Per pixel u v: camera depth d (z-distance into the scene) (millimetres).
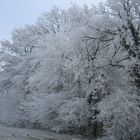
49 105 26250
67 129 25125
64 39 25734
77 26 23547
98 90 21172
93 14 22031
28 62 36719
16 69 37719
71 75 23922
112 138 18203
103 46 21219
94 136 22016
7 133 20672
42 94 26984
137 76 19234
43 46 28781
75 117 22750
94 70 21125
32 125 32062
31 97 31297
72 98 24266
